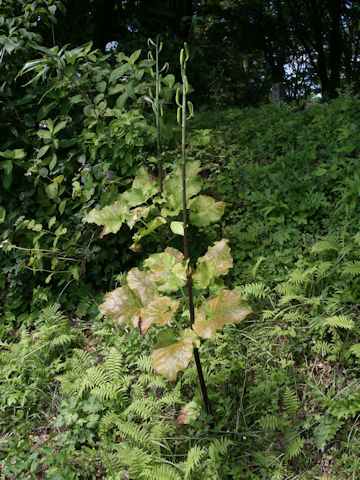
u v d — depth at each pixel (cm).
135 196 238
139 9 677
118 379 276
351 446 217
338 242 331
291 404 240
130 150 345
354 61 1686
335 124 507
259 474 222
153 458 229
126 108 370
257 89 1648
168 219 335
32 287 379
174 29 738
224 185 453
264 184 432
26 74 376
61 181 360
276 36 1577
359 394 230
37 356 314
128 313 204
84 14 658
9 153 352
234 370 271
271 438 234
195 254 362
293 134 514
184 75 187
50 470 229
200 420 244
